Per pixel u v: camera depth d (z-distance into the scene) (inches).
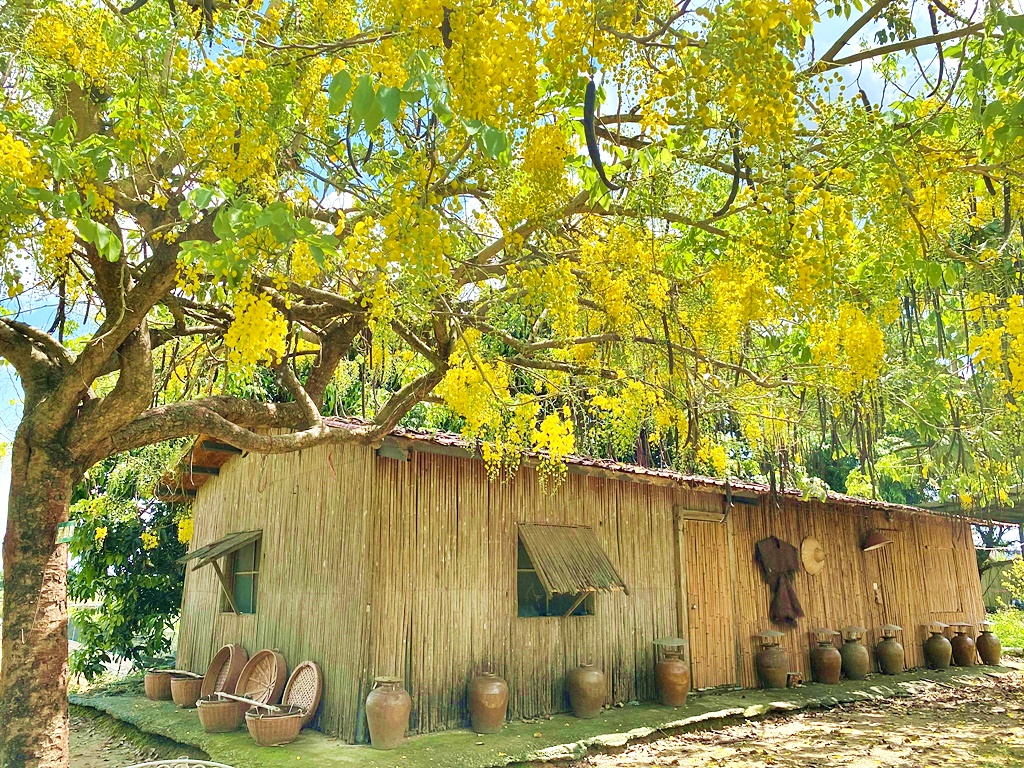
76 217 92.4
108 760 215.5
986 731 245.1
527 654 239.6
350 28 114.3
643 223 116.6
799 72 94.7
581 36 85.0
